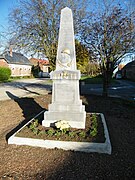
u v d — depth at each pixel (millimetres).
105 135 4777
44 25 12430
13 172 3562
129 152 4375
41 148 4418
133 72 36625
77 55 12719
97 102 10078
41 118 6324
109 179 3377
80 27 12016
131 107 9086
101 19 10789
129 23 10219
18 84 25203
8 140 4664
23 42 13117
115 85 25125
